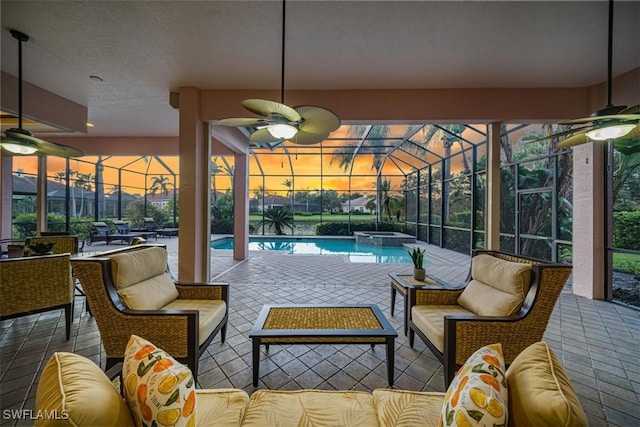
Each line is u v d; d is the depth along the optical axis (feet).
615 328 9.58
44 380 2.81
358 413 4.06
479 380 3.03
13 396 6.02
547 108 12.38
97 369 3.15
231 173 41.37
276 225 38.65
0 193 20.26
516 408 2.85
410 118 12.63
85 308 10.77
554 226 15.60
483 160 22.04
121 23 8.30
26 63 10.55
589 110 12.19
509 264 7.16
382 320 7.18
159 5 7.59
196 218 12.44
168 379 3.09
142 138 21.76
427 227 30.71
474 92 12.50
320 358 7.74
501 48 9.58
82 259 6.49
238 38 9.07
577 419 2.46
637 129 7.21
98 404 2.54
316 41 9.23
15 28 8.50
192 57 10.19
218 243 36.68
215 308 7.91
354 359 7.70
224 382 6.66
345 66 10.79
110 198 35.19
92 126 19.08
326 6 7.65
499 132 12.79
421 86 12.39
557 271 6.38
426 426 3.75
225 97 12.70
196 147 12.44
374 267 19.30
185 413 3.07
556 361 3.25
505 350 6.24
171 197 43.65
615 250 12.13
